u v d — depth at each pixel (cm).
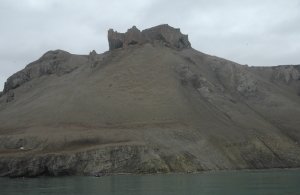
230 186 7919
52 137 14762
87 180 10438
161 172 12850
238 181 9044
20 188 8575
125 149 13275
